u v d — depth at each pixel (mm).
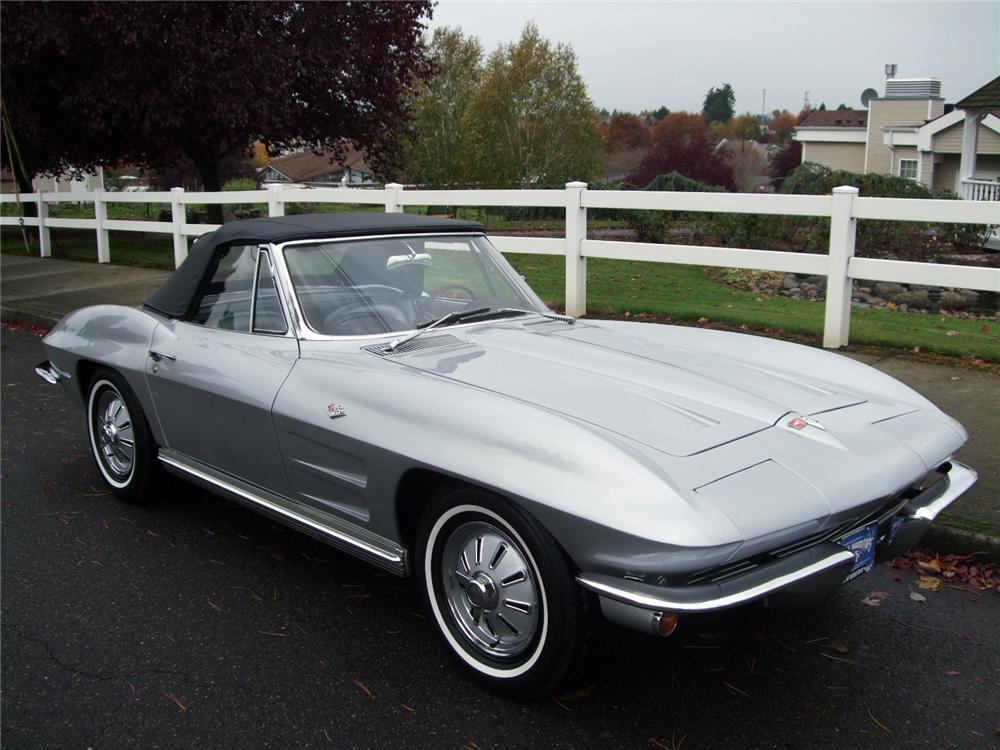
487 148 46719
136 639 3188
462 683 2883
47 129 17531
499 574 2730
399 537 3021
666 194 7262
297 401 3248
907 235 13914
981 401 5238
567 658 2578
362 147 19875
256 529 4215
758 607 2723
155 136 16656
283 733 2629
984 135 26484
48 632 3240
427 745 2562
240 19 15375
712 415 2863
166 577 3691
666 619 2354
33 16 14578
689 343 3865
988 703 2740
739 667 2975
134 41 14344
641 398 2926
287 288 3598
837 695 2799
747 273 13422
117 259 14398
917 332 7258
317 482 3273
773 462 2619
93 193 14055
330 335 3504
